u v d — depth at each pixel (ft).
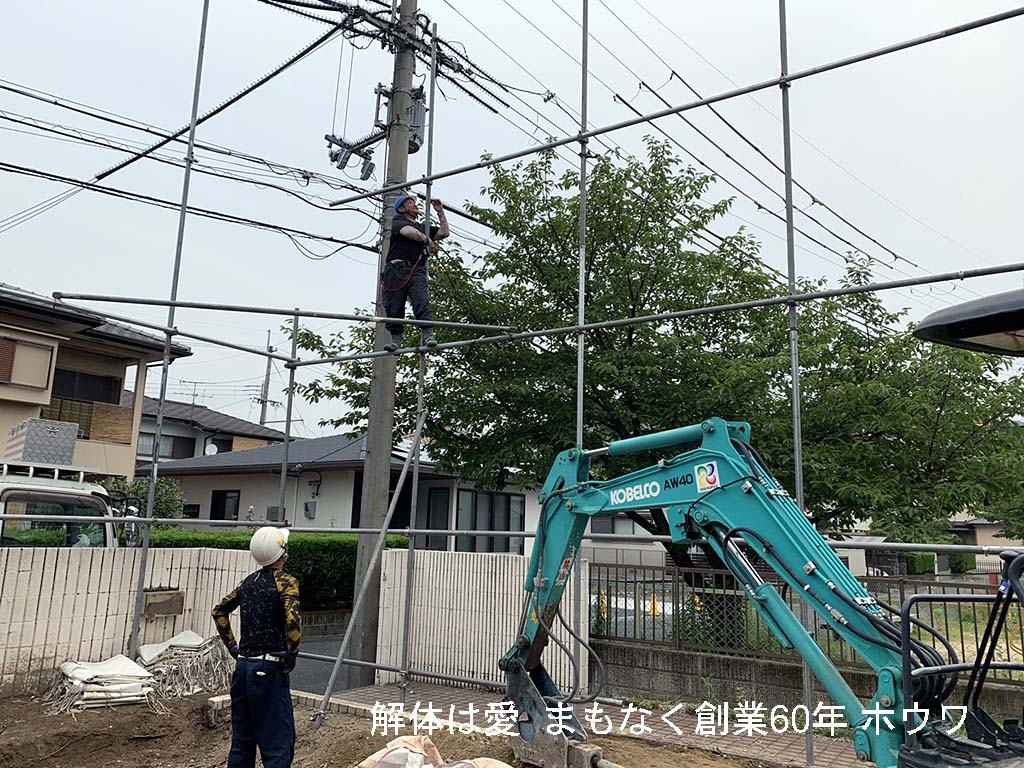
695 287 27.20
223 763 18.06
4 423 47.01
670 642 23.86
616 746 18.69
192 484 65.16
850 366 26.13
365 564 26.58
